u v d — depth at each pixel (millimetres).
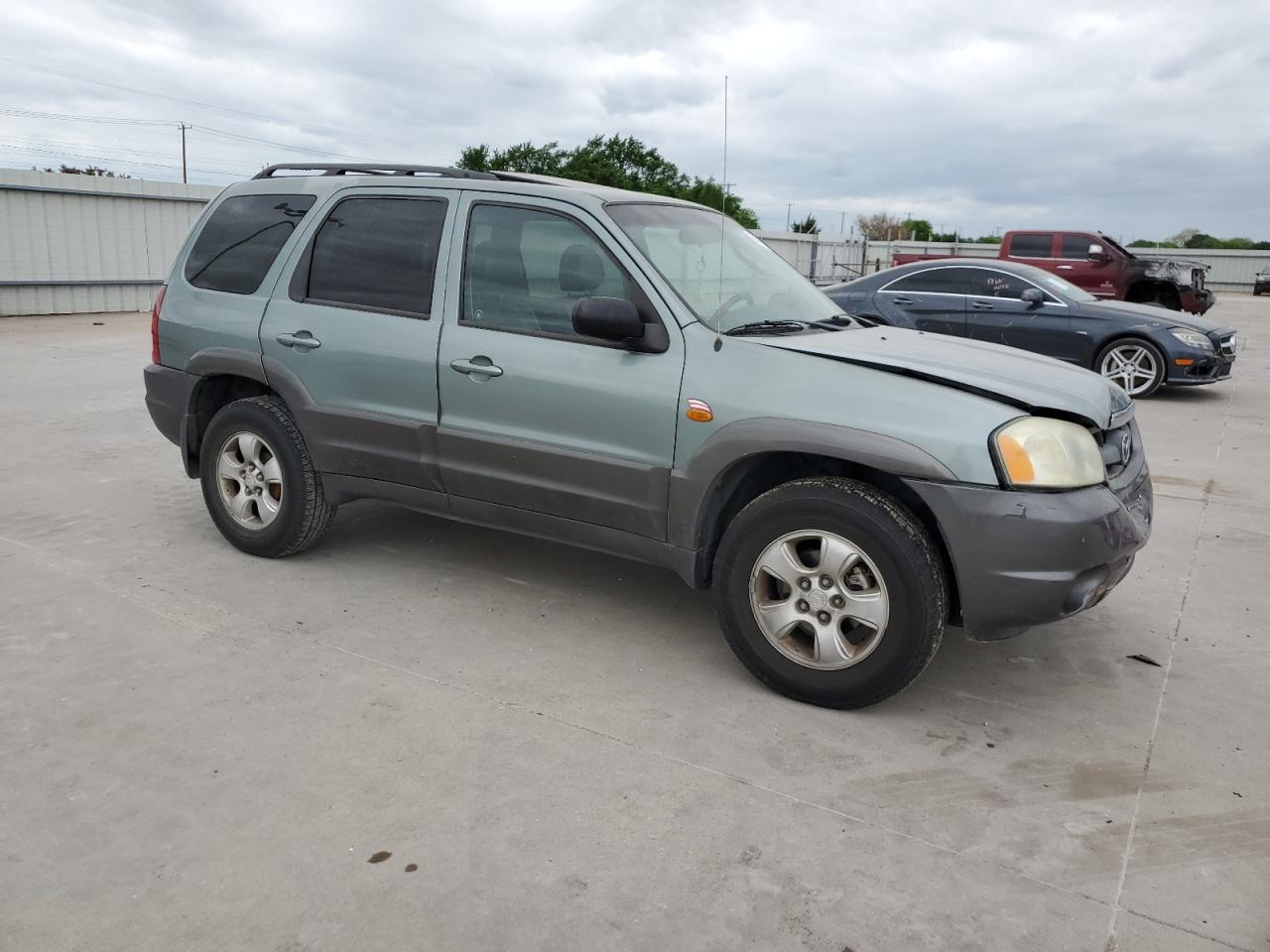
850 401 3342
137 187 18422
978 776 3082
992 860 2660
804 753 3191
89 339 13945
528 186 4062
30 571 4613
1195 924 2424
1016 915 2441
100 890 2443
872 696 3383
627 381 3691
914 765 3143
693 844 2686
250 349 4641
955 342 4246
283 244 4660
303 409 4508
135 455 6977
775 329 3838
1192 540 5590
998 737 3342
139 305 18984
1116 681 3801
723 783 2994
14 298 16984
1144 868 2643
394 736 3209
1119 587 4824
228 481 4855
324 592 4457
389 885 2484
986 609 3225
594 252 3840
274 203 4773
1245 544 5527
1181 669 3918
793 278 4555
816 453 3346
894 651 3295
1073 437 3279
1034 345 10898
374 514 5684
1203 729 3430
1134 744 3316
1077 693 3689
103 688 3477
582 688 3604
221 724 3252
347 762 3045
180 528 5336
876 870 2602
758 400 3447
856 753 3203
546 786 2943
